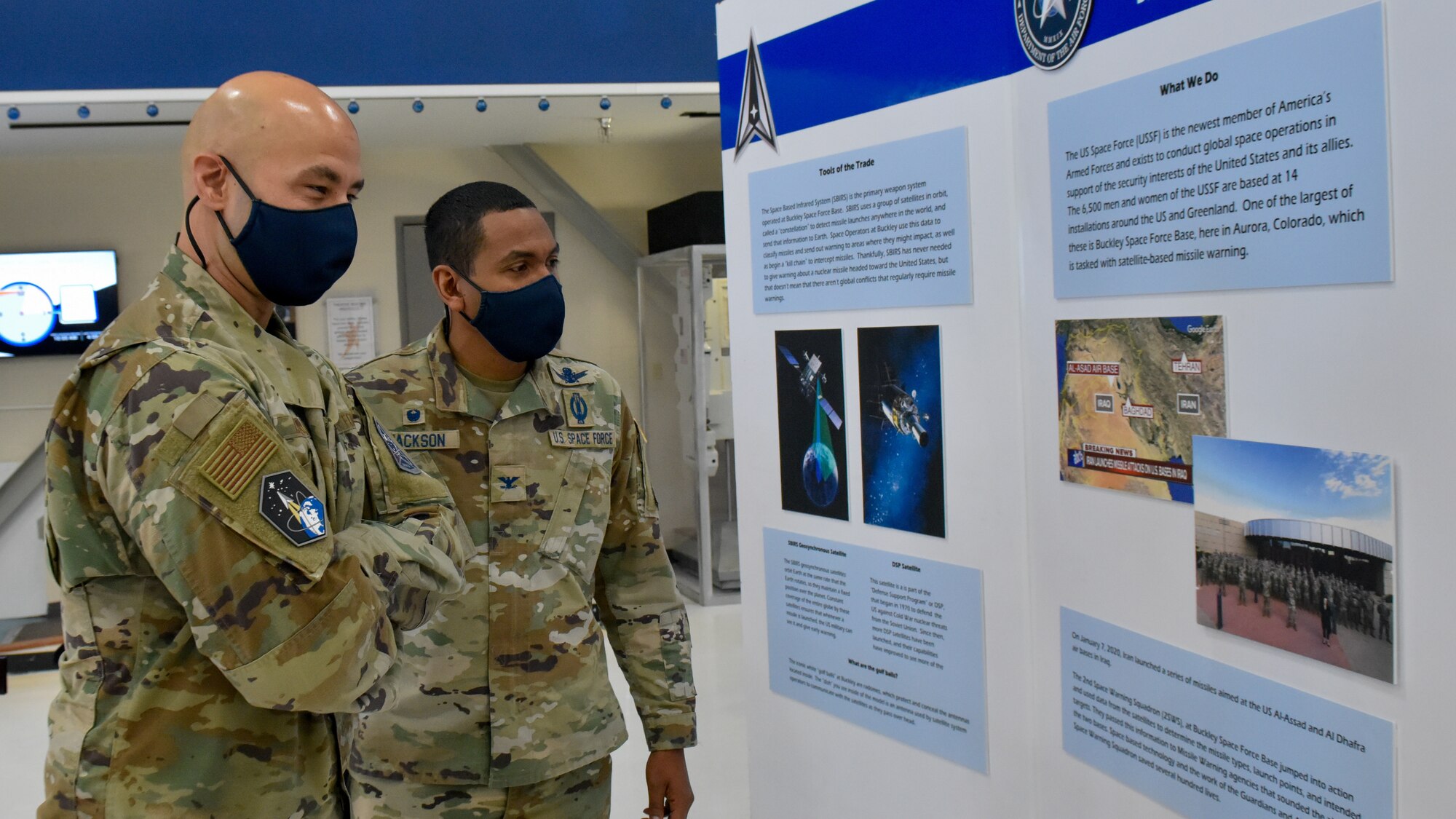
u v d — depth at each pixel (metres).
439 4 4.29
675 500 6.25
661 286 5.98
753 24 2.04
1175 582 1.36
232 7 4.09
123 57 4.02
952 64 1.67
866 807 1.99
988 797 1.75
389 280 5.48
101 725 1.12
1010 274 1.62
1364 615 1.12
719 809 3.28
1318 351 1.15
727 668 4.77
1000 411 1.65
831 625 2.03
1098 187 1.42
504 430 1.80
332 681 1.11
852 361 1.91
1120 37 1.37
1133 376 1.39
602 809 1.87
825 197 1.92
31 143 4.77
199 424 1.07
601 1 4.45
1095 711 1.52
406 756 1.72
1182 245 1.30
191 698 1.14
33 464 5.18
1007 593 1.68
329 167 1.23
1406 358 1.06
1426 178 1.03
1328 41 1.11
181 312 1.17
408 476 1.42
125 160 5.15
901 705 1.89
